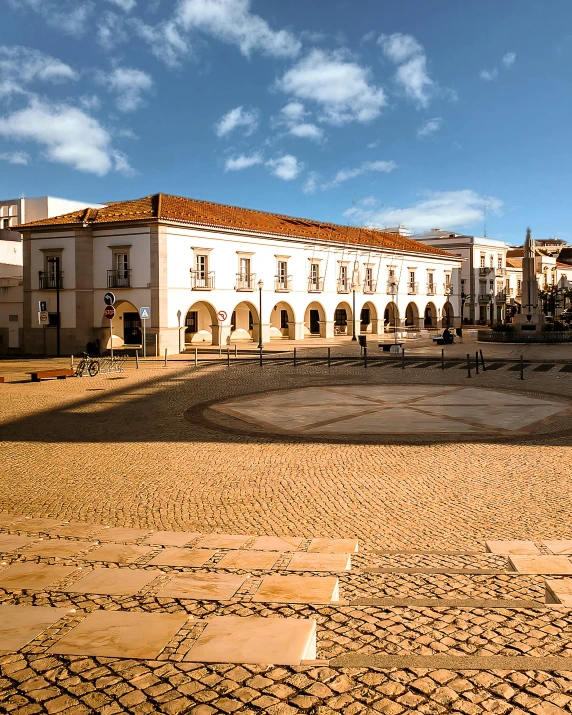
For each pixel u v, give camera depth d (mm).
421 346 43219
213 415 15797
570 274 107875
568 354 34594
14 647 3562
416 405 16891
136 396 19469
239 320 51844
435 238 86000
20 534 6578
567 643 3795
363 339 32219
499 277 88000
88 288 40250
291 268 49312
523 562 5609
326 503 8391
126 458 11227
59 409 17094
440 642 3809
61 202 51312
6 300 43375
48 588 4648
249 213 51531
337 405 17094
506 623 4113
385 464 10586
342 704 2996
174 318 39344
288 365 29438
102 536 6566
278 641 3600
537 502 8242
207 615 4117
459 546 6633
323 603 4398
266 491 9016
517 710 2973
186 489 9133
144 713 2920
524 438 12531
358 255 56188
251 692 3084
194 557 5598
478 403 17109
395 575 5340
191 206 45125
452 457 11000
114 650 3506
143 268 38750
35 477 9883
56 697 3053
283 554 5781
